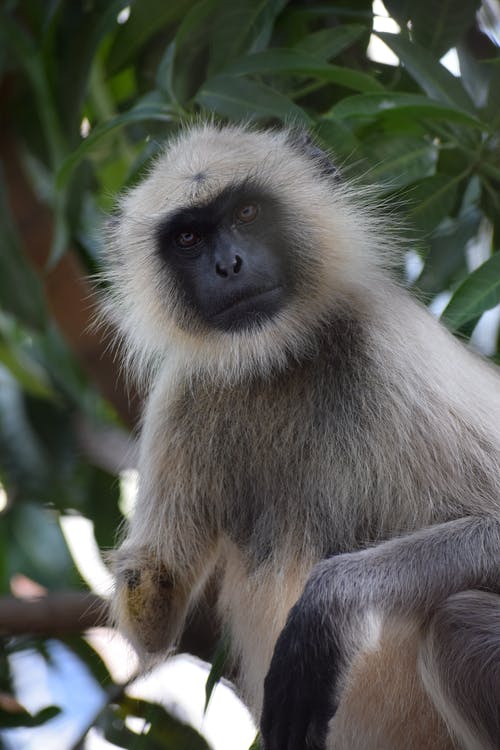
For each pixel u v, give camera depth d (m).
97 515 14.59
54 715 12.31
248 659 11.33
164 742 12.15
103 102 14.27
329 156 12.29
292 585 10.95
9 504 14.95
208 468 11.30
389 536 10.79
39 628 12.70
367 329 11.09
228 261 11.21
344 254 11.35
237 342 11.15
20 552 15.00
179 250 11.46
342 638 9.98
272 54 11.85
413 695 10.70
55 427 14.76
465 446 10.70
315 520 10.98
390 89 13.16
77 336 13.82
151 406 11.59
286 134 12.12
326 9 12.90
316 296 11.21
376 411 10.88
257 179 11.40
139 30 13.04
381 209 12.16
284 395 11.12
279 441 11.09
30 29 13.76
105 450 14.85
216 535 11.50
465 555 10.24
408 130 12.28
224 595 11.48
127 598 11.27
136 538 11.52
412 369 10.86
